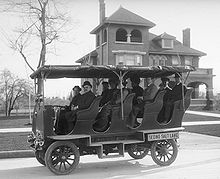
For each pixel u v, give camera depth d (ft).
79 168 30.35
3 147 39.52
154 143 30.89
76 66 28.68
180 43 145.18
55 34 69.56
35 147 29.14
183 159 33.96
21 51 71.72
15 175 27.43
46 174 27.84
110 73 33.58
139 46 124.77
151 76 36.24
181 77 32.81
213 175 26.48
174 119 32.17
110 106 29.99
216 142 46.03
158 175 26.86
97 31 132.77
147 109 30.78
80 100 29.07
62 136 27.53
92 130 28.81
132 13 125.18
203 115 94.84
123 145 29.17
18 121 83.66
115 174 27.58
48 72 28.96
